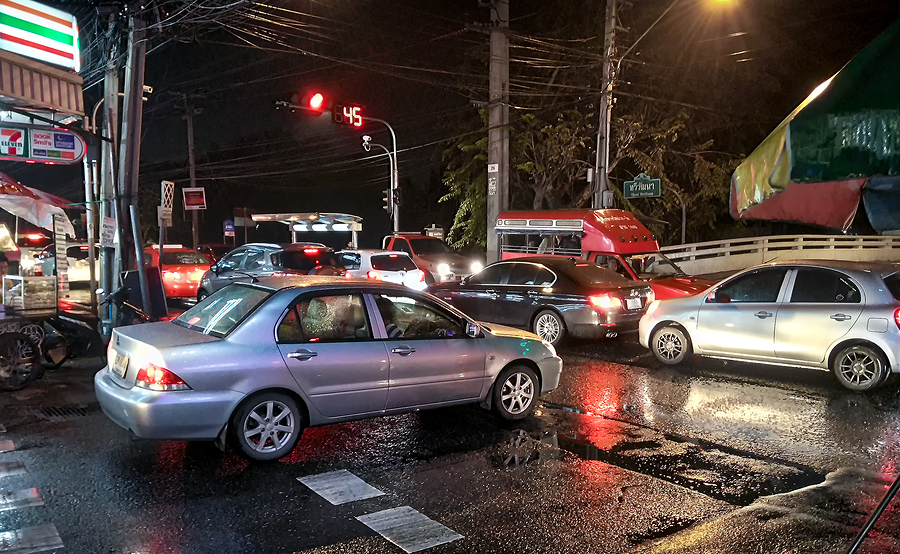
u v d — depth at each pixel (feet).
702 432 23.16
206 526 15.48
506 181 67.31
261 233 183.73
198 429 18.60
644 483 18.52
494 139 67.10
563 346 38.58
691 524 15.88
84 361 34.06
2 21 33.42
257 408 19.52
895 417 24.70
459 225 94.07
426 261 65.36
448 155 96.99
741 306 31.35
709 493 17.85
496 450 21.27
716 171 86.43
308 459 20.22
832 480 18.74
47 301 30.71
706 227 105.29
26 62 34.35
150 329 20.80
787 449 21.35
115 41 40.55
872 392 27.99
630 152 82.74
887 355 27.35
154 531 15.17
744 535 15.25
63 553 14.07
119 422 18.97
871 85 8.70
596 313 36.73
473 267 66.85
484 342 23.68
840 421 24.29
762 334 30.50
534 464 20.02
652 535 15.30
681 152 87.56
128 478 18.43
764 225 115.96
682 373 32.17
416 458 20.45
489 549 14.56
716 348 32.24
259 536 14.99
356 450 21.12
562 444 21.91
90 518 15.83
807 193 11.83
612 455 20.85
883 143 8.58
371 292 21.81
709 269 82.69
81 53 42.73
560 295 37.93
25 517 15.83
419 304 22.98
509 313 40.11
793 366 30.01
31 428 22.93
